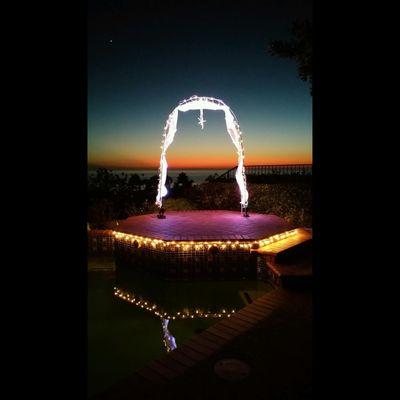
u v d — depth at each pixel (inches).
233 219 454.3
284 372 163.9
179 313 302.4
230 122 442.9
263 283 335.0
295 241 360.2
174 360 174.4
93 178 646.5
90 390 186.7
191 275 338.0
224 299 335.3
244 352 182.9
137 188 669.3
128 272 380.5
